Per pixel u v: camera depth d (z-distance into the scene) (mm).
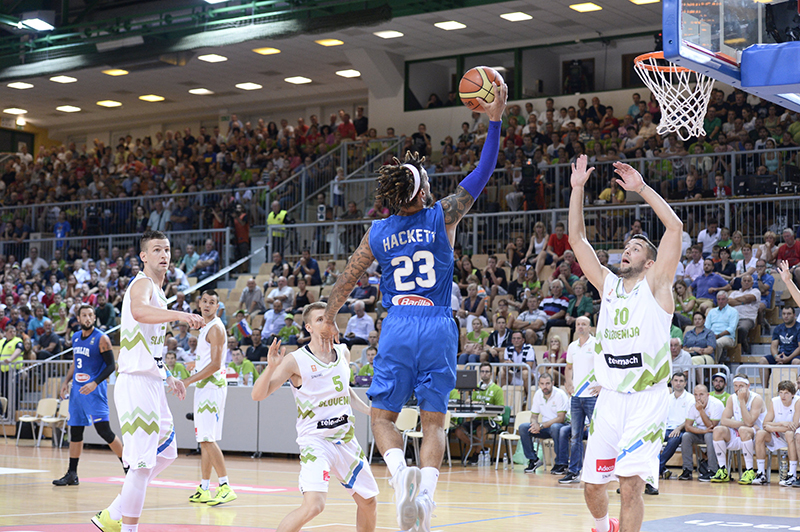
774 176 15617
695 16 6352
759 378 12773
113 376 15125
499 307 14867
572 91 21453
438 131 22781
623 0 18578
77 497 8750
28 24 20906
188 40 20266
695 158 17281
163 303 5879
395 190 4051
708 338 13219
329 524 7188
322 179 22562
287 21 19219
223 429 14070
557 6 19016
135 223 22969
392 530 6938
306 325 5449
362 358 14461
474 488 10062
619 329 5082
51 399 15414
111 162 27766
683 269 15484
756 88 6695
